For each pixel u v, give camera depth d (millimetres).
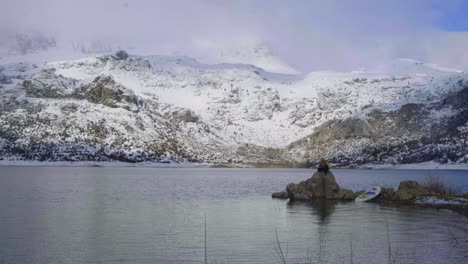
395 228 49406
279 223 53875
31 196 86500
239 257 37875
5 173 185125
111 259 37031
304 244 42406
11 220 55375
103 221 55281
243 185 130000
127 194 93625
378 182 149750
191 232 48281
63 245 41688
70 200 79500
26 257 37469
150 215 60906
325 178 80188
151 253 39000
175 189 110625
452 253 38406
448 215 58062
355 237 45219
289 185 83938
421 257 37219
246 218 58062
